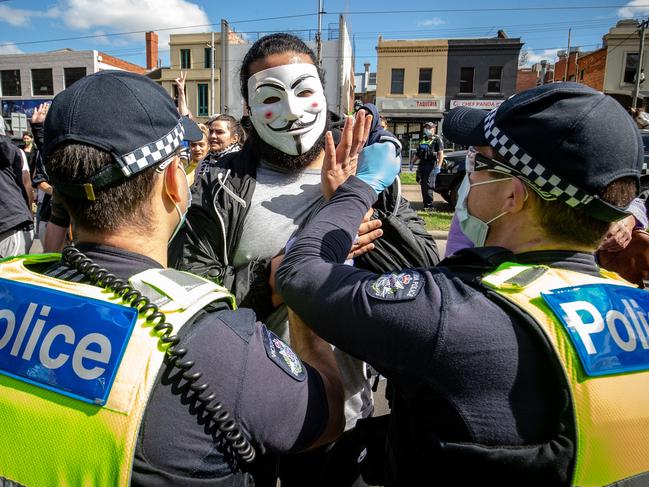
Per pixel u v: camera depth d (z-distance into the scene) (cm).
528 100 93
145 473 78
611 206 90
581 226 95
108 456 76
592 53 2611
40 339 84
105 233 94
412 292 89
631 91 2384
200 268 151
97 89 90
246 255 154
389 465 106
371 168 130
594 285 90
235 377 84
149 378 78
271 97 156
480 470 82
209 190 158
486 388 82
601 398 79
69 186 90
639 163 93
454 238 191
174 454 80
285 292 105
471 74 2364
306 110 156
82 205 92
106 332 81
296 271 104
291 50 158
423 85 2403
